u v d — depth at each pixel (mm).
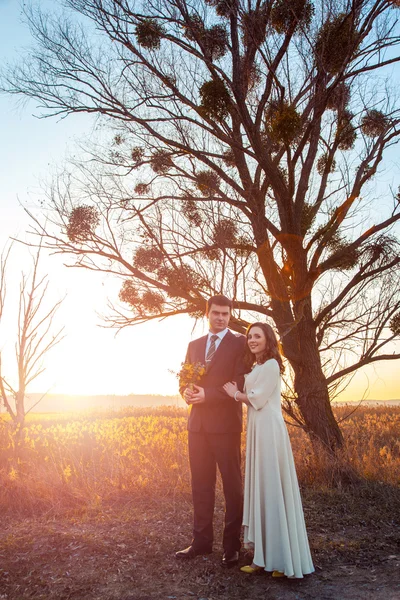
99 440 9328
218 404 4512
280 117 7133
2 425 7668
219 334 4770
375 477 7496
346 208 8461
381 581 3984
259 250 8430
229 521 4336
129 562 4344
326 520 5688
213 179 8688
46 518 5484
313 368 8477
